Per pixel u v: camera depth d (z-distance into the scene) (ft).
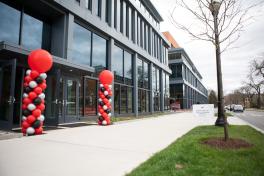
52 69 38.99
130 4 78.38
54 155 18.37
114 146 22.35
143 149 21.03
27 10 41.83
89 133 31.32
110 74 44.80
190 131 34.01
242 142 22.80
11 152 19.19
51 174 13.78
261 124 53.42
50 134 29.73
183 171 13.96
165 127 40.63
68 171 14.37
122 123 48.80
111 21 63.52
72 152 19.51
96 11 57.36
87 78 53.21
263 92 254.27
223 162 16.08
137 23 86.74
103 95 44.19
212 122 52.54
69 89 45.57
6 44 29.04
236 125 42.29
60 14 45.78
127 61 76.48
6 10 37.45
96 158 17.62
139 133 32.09
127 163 16.28
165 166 14.96
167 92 130.62
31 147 21.24
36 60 28.96
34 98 29.12
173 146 21.38
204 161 16.30
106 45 63.16
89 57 54.75
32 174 13.71
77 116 47.62
